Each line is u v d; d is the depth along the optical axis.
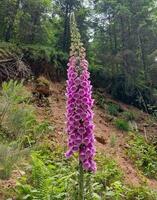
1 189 8.56
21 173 9.30
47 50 20.27
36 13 21.14
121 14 23.34
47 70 20.30
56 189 8.52
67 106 6.29
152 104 23.73
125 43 23.80
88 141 6.23
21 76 17.89
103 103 21.52
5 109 12.34
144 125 21.09
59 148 12.37
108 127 18.72
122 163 14.54
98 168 12.27
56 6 24.12
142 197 11.45
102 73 23.58
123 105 22.89
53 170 10.35
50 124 14.86
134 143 17.55
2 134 11.74
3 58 17.67
